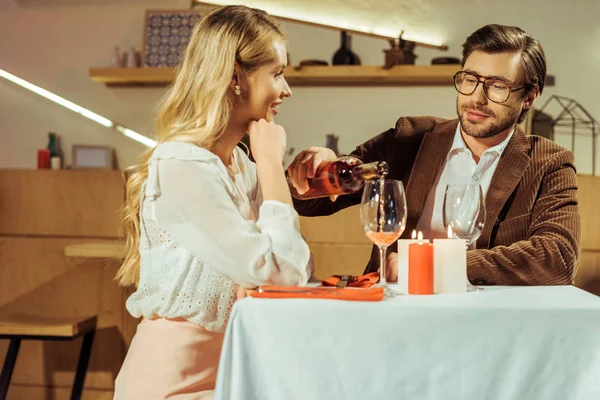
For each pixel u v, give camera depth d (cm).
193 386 139
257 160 146
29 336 320
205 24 148
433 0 403
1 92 424
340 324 119
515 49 176
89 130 418
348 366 120
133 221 156
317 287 131
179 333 140
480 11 400
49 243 367
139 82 414
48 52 421
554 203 173
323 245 353
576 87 398
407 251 138
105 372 358
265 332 120
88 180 367
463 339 119
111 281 359
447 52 403
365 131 407
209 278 139
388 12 405
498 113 177
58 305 364
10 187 371
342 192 160
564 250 156
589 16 395
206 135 142
